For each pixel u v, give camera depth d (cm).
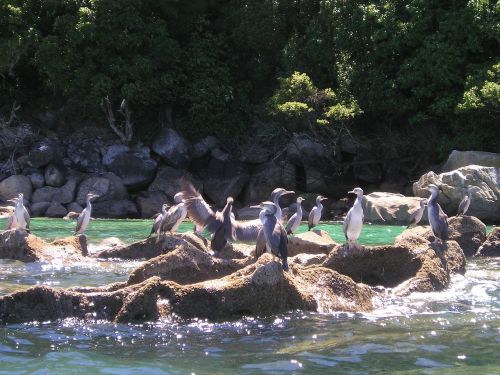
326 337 919
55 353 833
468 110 3000
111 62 3509
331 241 1555
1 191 3186
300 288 1066
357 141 3353
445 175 2644
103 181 3269
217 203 3412
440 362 805
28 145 3497
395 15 3275
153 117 3669
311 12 3706
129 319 970
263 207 1051
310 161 3425
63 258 1554
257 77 3791
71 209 3155
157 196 3291
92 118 3662
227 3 3884
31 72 3794
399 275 1257
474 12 3073
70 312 978
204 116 3581
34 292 978
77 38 3425
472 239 1722
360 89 3294
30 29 3506
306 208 3216
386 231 2188
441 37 3144
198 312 989
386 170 3419
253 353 842
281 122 3444
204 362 803
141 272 1099
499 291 1228
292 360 811
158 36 3597
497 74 2994
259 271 1012
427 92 3172
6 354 828
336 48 3444
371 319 1021
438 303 1131
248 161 3600
